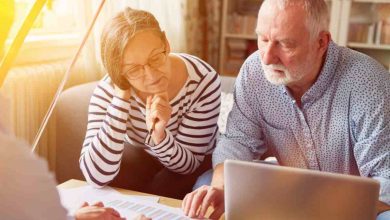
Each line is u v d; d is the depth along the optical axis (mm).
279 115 1310
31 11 657
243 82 1345
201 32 3387
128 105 1323
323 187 776
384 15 3244
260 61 1290
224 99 2057
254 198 834
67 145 1771
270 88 1286
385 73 1195
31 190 440
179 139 1461
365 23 3299
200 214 1024
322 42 1144
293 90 1253
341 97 1198
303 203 797
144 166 1581
